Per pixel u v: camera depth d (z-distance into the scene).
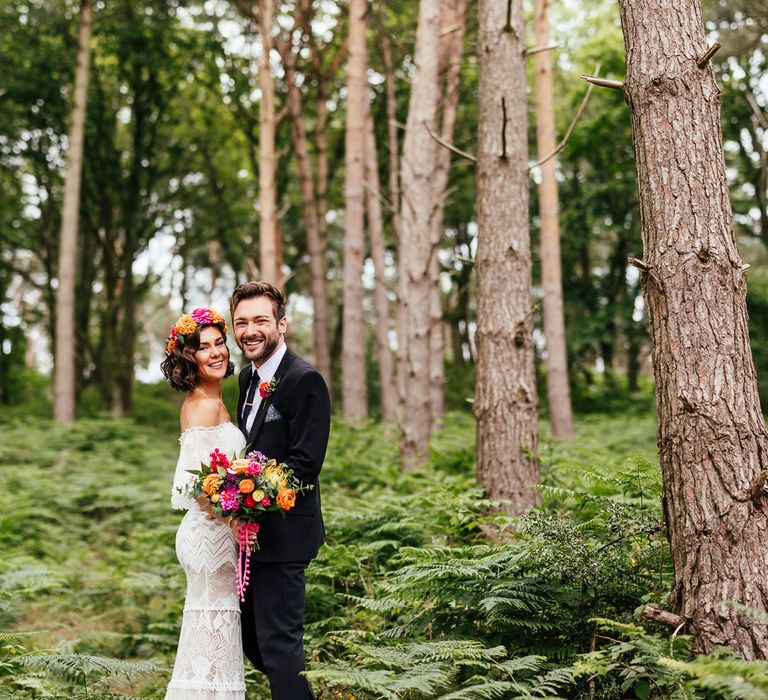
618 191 22.55
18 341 25.61
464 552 4.67
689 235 3.79
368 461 10.00
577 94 21.83
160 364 3.96
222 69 21.39
